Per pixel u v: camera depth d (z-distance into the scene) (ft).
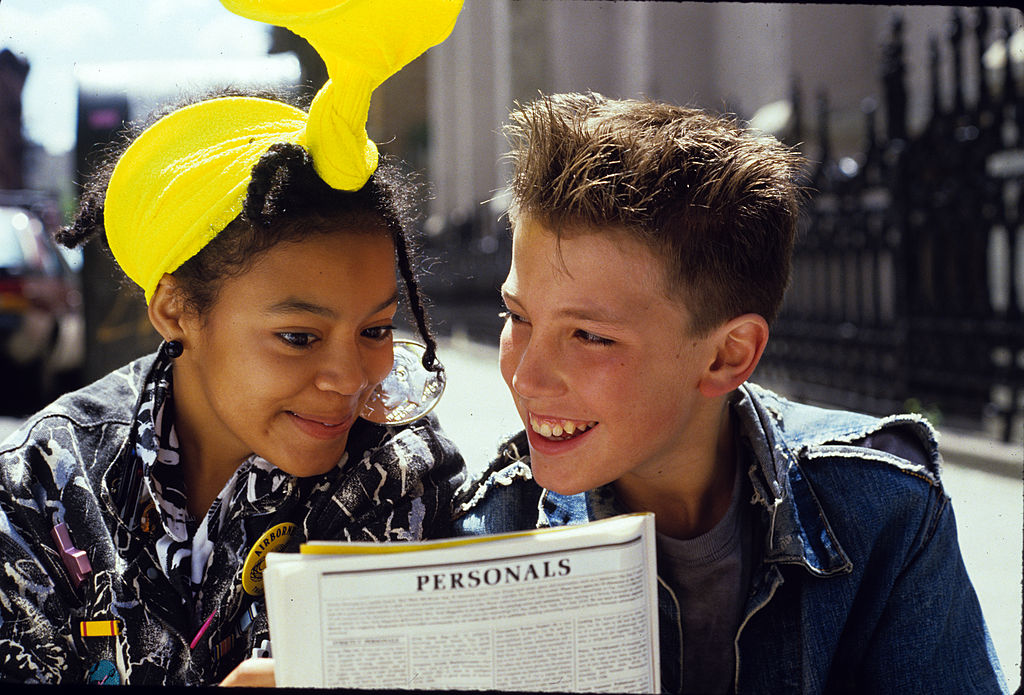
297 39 5.47
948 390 15.93
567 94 4.78
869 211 17.28
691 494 4.72
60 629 4.53
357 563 3.41
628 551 3.51
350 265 4.31
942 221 15.81
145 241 4.50
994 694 4.90
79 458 4.69
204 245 4.35
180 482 4.78
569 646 3.49
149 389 4.79
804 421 5.11
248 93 5.10
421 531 4.77
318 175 4.22
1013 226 14.65
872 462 4.75
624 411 4.19
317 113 4.15
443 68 54.13
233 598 4.58
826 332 18.40
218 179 4.35
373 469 4.73
